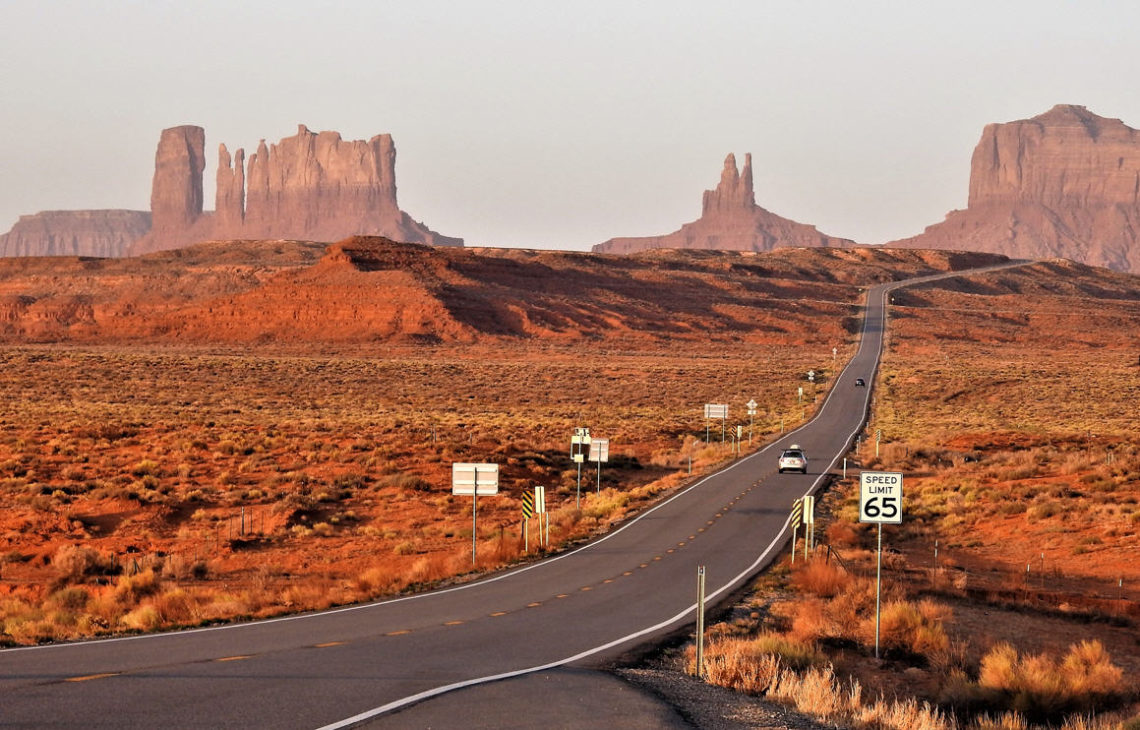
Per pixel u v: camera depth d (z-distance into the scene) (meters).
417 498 96.69
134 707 25.92
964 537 76.56
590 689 29.55
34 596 58.91
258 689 28.42
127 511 86.50
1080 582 59.78
